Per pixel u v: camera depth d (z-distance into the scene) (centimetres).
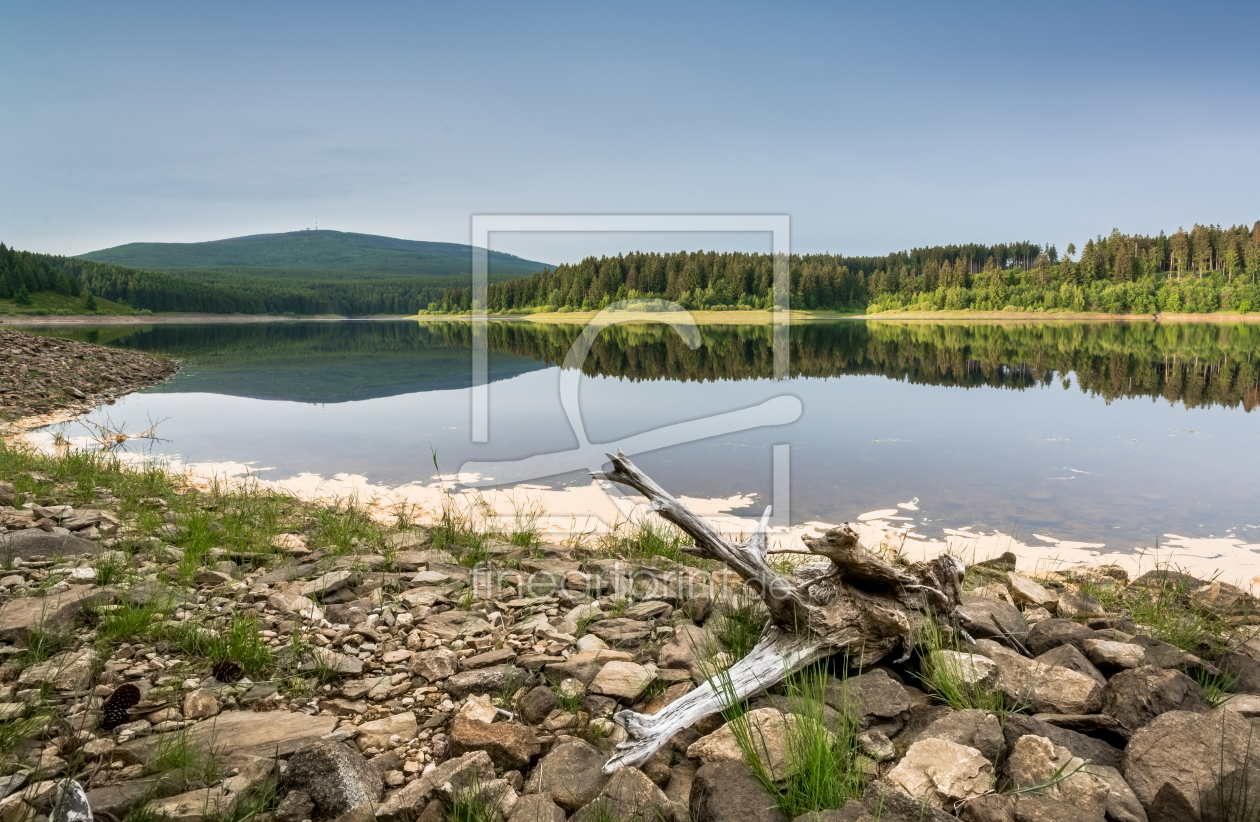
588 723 332
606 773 284
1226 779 254
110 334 5831
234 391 1980
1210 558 656
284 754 294
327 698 351
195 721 318
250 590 475
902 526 746
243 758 289
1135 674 327
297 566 532
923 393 1872
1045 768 270
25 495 648
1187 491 879
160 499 705
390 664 384
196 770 278
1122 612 498
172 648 383
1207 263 12638
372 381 2250
